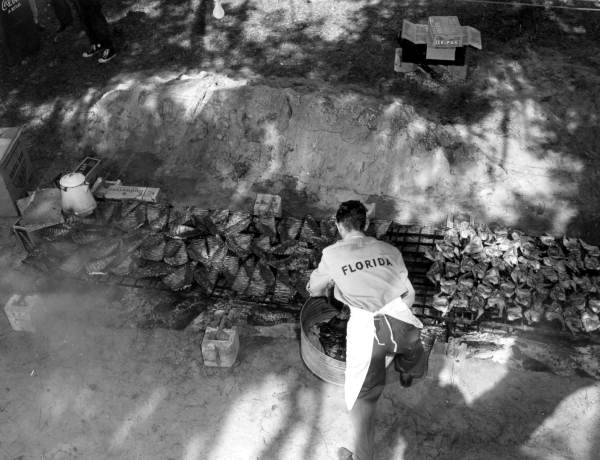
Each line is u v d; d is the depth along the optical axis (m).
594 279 5.91
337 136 7.17
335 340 5.37
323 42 8.91
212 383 5.39
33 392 5.36
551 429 5.01
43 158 7.63
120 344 5.69
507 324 5.67
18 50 8.73
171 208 6.61
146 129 7.66
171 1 9.82
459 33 7.72
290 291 5.88
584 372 5.37
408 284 4.52
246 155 7.33
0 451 4.97
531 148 7.38
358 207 4.58
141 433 5.06
